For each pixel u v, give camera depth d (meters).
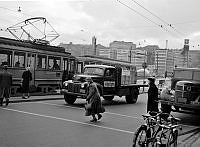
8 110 13.40
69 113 13.69
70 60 25.33
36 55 21.55
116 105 18.92
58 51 24.00
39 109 14.38
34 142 7.79
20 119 11.23
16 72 19.84
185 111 14.31
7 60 19.28
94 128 10.41
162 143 7.10
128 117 13.66
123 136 9.32
